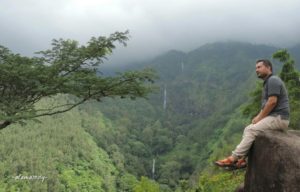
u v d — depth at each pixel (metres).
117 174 124.12
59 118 131.62
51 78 12.12
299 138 7.20
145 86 13.26
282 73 28.55
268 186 7.00
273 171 6.88
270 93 7.27
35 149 103.12
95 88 12.65
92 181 107.19
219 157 44.03
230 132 120.44
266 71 7.59
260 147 7.27
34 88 12.26
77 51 12.84
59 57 12.98
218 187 20.36
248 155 7.73
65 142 117.25
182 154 141.38
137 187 30.06
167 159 146.00
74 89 12.66
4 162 88.69
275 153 6.91
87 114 158.12
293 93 27.64
